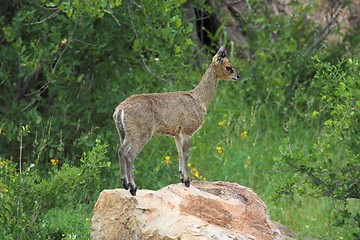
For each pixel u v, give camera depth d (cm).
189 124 1886
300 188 2155
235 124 3041
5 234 1984
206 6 2866
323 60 3269
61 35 2545
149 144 2697
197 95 1916
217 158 2809
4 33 2538
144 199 1830
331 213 2617
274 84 3164
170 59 2566
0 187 1988
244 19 3023
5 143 2572
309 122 3094
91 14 2325
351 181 2081
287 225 2564
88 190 2478
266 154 2894
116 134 2573
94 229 1891
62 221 2233
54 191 1988
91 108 2616
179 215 1755
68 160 2553
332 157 2697
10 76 2634
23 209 1977
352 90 2030
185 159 1894
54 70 2494
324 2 3472
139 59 2630
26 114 2536
